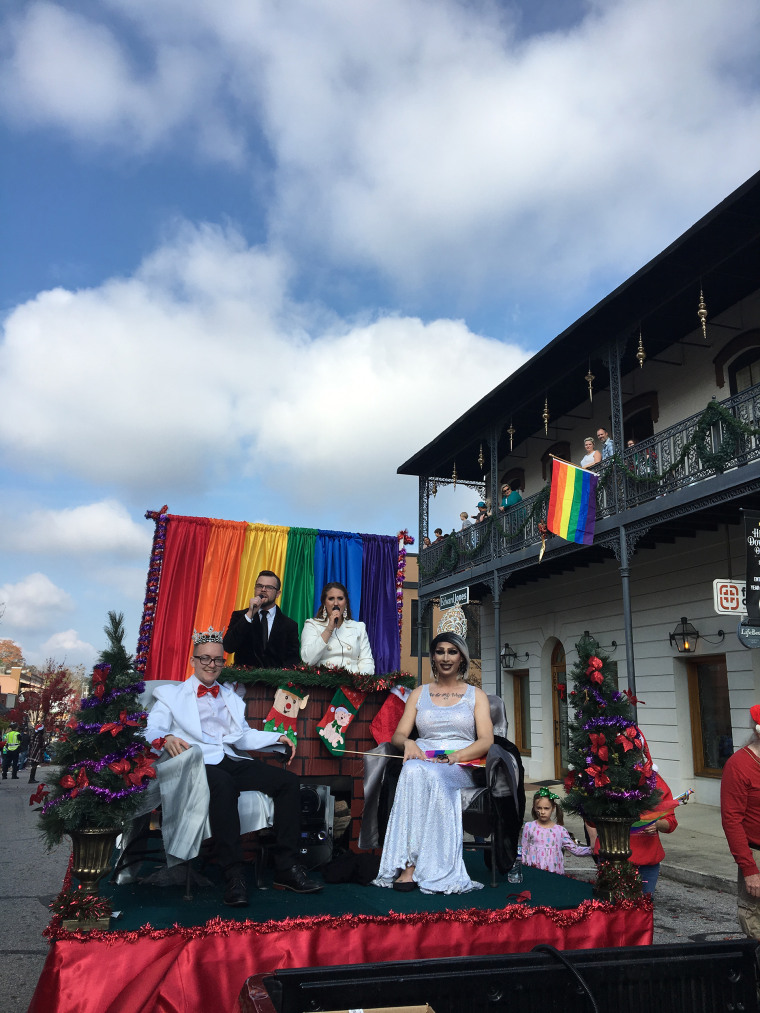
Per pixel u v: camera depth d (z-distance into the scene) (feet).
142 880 13.24
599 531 42.88
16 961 15.76
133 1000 8.98
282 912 11.00
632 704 12.98
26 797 52.26
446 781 13.16
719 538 42.19
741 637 30.83
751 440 34.12
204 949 9.69
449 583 61.72
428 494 70.85
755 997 7.82
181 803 11.93
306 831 14.62
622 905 11.68
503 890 12.76
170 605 18.51
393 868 12.69
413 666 84.43
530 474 65.10
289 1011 6.64
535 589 61.21
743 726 39.52
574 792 12.56
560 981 7.33
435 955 10.50
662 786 16.06
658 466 39.88
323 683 15.71
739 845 11.97
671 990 7.66
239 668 15.52
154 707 14.19
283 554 19.75
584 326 44.62
